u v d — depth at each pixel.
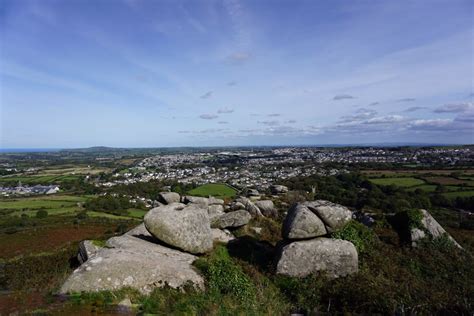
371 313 10.84
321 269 13.53
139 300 9.95
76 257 18.30
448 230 21.03
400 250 16.03
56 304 9.34
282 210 27.48
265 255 16.16
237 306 10.37
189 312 9.34
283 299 11.99
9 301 9.62
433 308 11.10
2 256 25.34
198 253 15.24
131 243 14.48
